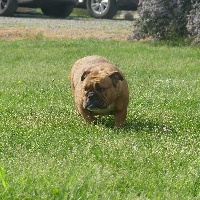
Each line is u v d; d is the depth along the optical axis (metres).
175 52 24.53
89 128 10.42
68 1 39.06
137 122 11.27
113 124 11.16
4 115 11.68
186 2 28.09
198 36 26.98
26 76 18.14
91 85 10.22
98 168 7.73
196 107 12.93
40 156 8.45
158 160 8.34
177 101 13.29
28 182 6.90
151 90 14.81
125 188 7.18
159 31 28.59
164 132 10.27
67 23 36.06
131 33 29.94
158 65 20.72
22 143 9.39
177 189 7.19
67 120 11.18
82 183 6.89
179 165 8.22
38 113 11.72
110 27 34.38
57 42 27.12
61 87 15.53
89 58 11.81
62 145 9.23
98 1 40.62
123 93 10.57
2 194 6.42
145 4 28.56
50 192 6.61
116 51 24.66
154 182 7.42
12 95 14.14
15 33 30.53
